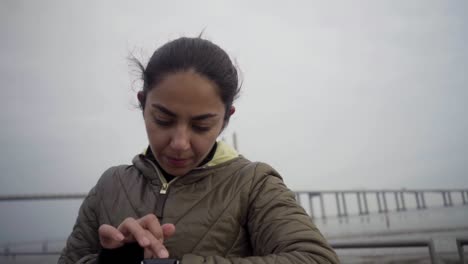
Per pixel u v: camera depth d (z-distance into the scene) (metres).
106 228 0.90
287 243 0.94
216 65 1.06
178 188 1.20
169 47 1.10
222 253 1.08
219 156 1.27
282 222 1.01
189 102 1.00
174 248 1.08
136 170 1.42
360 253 4.48
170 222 1.12
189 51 1.05
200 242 1.08
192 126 1.05
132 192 1.30
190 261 0.84
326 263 0.88
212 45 1.15
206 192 1.17
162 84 1.02
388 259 4.24
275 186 1.17
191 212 1.13
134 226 0.87
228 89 1.09
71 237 1.41
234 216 1.13
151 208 1.19
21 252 3.97
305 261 0.85
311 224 1.02
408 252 4.45
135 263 0.90
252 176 1.20
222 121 1.12
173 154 1.07
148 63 1.16
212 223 1.11
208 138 1.08
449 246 3.33
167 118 1.04
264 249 1.03
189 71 1.00
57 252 3.93
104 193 1.40
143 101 1.21
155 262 0.79
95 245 1.35
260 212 1.09
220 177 1.22
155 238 0.86
